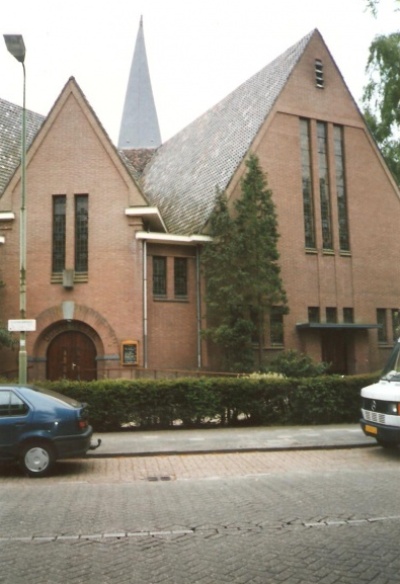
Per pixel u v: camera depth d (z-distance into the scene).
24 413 10.39
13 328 14.47
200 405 15.81
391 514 7.03
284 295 22.28
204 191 25.50
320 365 22.16
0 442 10.28
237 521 6.86
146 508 7.67
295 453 12.56
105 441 13.78
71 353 21.75
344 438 13.85
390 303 27.67
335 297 26.23
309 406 16.44
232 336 21.12
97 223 21.92
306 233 26.16
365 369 26.20
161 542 6.12
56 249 21.98
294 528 6.51
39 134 22.28
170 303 22.67
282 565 5.34
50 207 21.94
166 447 12.97
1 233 21.66
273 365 22.09
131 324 21.36
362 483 8.98
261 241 21.59
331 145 27.16
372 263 27.45
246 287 21.61
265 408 16.36
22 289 14.98
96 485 9.46
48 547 6.00
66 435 10.38
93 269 21.69
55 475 10.46
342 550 5.72
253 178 22.45
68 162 22.17
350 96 27.97
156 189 30.64
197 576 5.11
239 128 27.08
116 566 5.40
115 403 15.41
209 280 21.84
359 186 27.66
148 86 52.78
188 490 8.89
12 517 7.22
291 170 25.84
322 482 9.16
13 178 21.81
